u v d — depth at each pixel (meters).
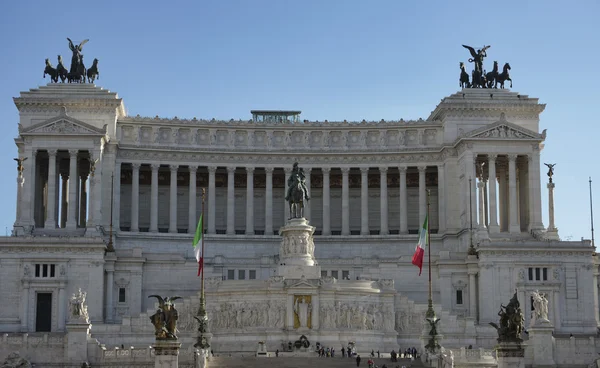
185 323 151.50
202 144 192.00
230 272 172.50
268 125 194.25
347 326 148.50
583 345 141.12
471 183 182.75
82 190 190.88
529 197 183.25
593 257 168.75
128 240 183.62
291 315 147.00
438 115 195.62
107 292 161.50
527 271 163.50
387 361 129.38
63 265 158.25
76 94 185.25
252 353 143.50
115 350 131.88
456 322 151.38
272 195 196.12
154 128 190.12
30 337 132.88
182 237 186.88
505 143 183.62
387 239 189.75
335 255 189.88
